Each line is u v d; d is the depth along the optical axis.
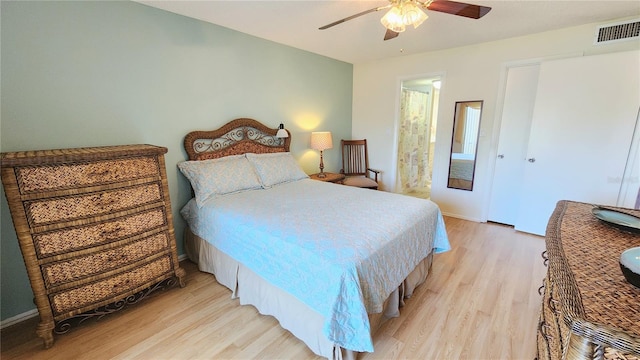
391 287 1.73
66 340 1.73
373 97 4.51
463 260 2.70
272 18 2.57
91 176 1.73
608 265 0.98
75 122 2.01
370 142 4.69
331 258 1.46
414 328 1.80
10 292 1.87
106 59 2.11
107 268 1.85
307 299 1.54
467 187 3.79
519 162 3.39
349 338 1.39
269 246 1.75
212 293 2.21
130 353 1.63
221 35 2.80
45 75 1.85
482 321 1.86
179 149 2.64
